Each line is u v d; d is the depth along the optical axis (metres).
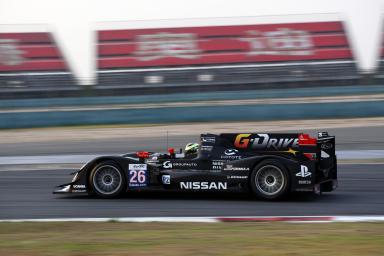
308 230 9.38
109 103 36.75
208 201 12.95
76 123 33.75
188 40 57.41
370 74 42.94
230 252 7.38
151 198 13.41
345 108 33.81
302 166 12.59
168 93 38.69
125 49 56.59
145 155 13.68
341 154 22.62
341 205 12.43
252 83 43.62
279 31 58.25
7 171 19.62
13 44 56.66
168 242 8.25
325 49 56.19
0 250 7.82
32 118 33.47
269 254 7.20
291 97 36.41
